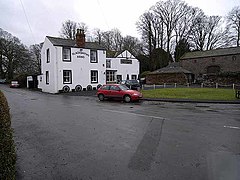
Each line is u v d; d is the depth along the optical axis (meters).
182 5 53.56
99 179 3.87
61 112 11.62
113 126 8.09
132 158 4.84
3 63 57.03
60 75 29.20
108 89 18.00
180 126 7.98
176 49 56.19
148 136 6.64
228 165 4.36
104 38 65.56
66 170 4.26
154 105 14.70
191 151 5.24
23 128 7.88
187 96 19.28
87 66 31.70
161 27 55.16
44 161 4.74
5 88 40.56
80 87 30.91
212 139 6.25
